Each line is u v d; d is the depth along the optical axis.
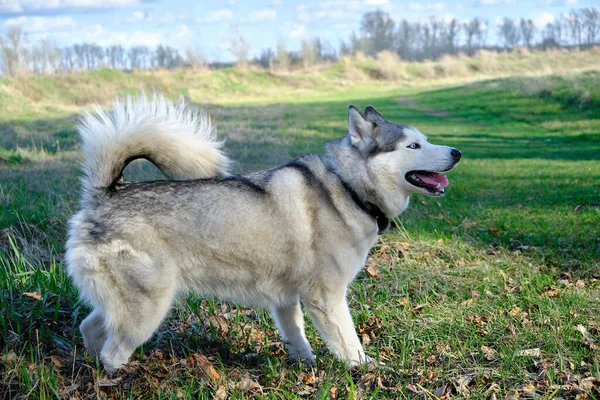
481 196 9.75
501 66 58.53
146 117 3.57
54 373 3.48
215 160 3.78
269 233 3.57
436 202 8.97
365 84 52.34
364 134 3.77
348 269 3.69
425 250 6.08
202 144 3.71
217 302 4.84
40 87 30.39
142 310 3.42
